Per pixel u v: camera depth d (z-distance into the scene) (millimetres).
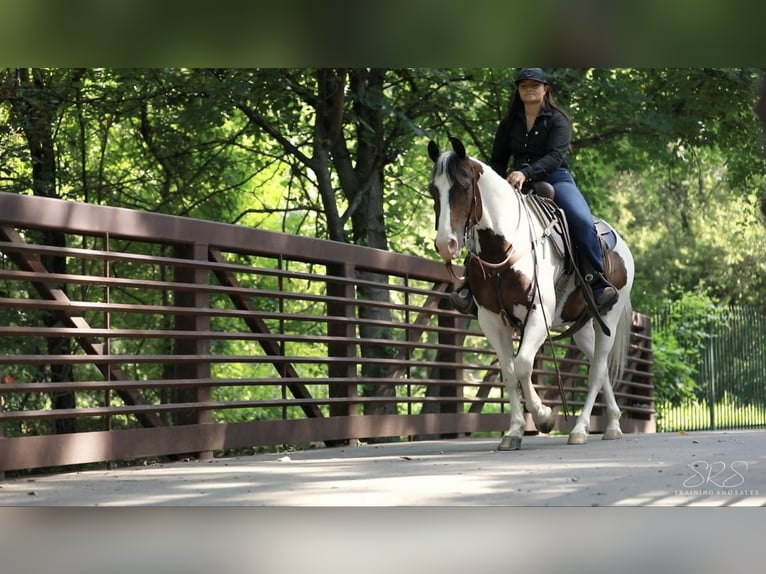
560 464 8461
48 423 18281
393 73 20109
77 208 9195
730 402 27984
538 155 10727
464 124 21078
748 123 21359
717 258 44219
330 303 12930
